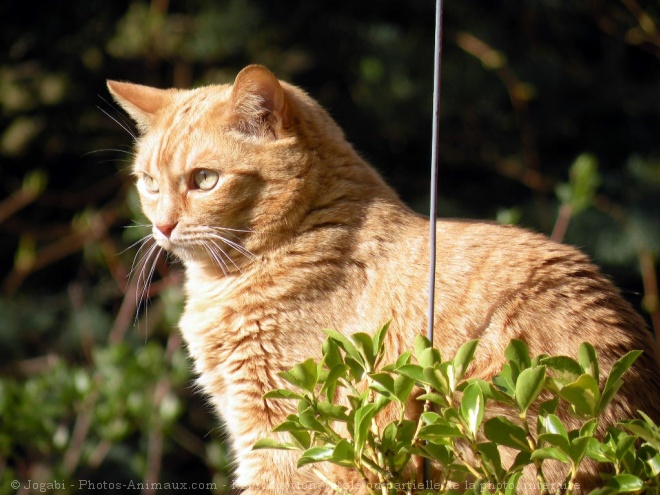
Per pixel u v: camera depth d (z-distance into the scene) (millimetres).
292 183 5461
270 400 5227
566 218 7938
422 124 13586
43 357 11805
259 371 5285
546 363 3629
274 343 5270
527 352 3746
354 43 13656
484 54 12914
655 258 12555
